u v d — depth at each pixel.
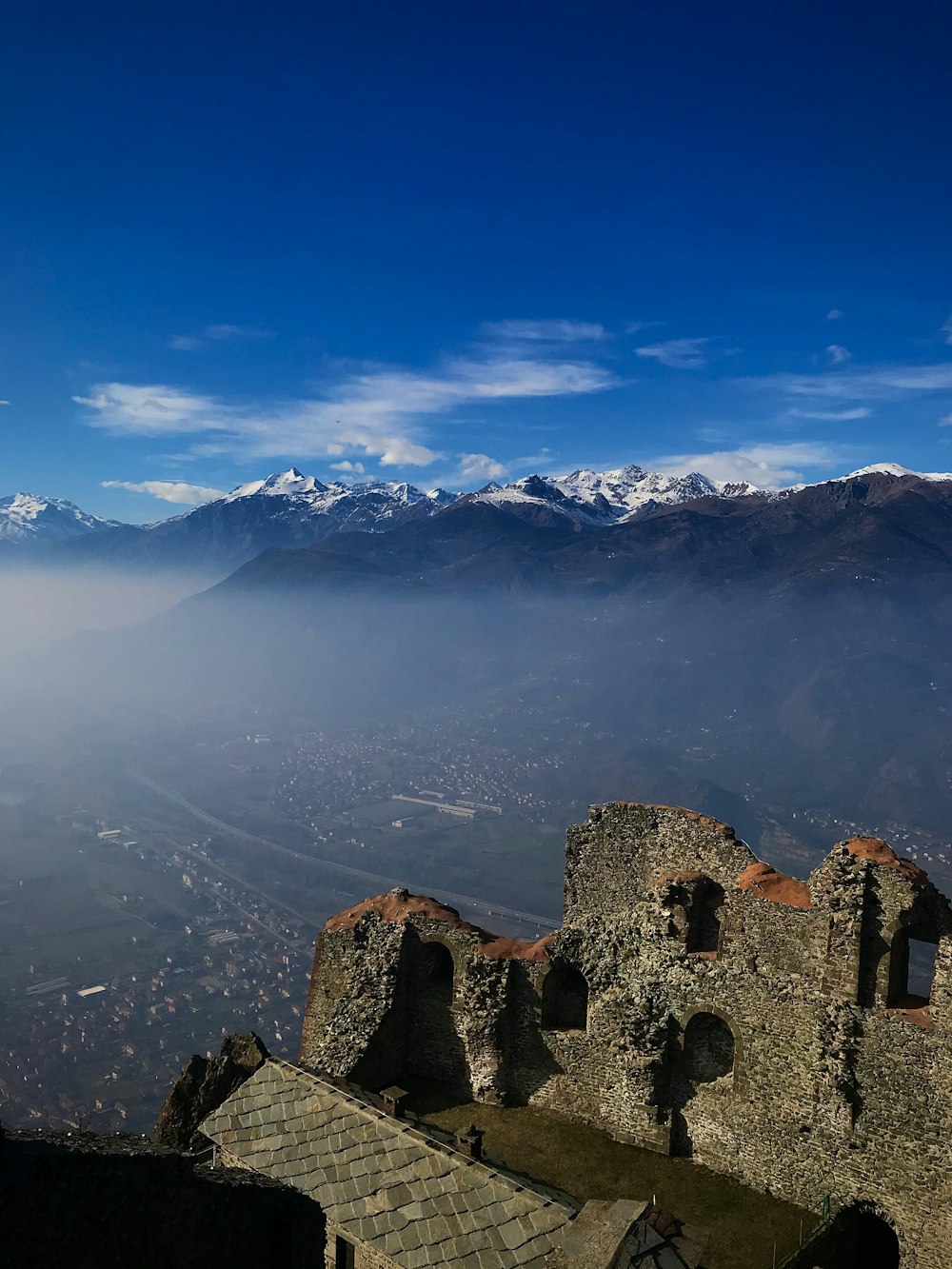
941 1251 22.45
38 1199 13.23
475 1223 19.73
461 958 31.83
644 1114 27.48
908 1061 23.31
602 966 29.12
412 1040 32.72
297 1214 16.41
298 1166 22.28
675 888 28.00
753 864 27.56
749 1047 26.09
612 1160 26.92
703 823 28.83
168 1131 29.58
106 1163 14.09
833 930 24.64
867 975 24.16
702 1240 16.98
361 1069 30.64
